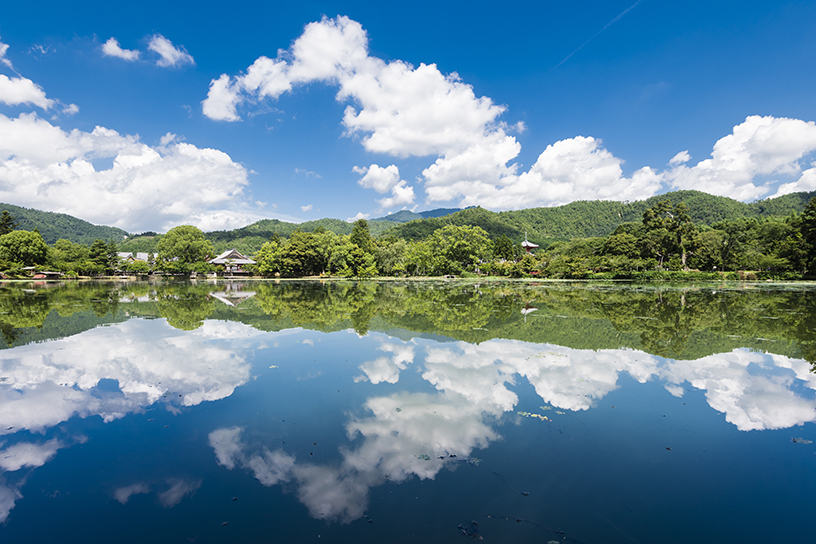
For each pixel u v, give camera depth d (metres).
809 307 19.67
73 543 3.69
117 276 73.50
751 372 9.03
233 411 6.85
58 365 9.70
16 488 4.62
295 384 8.21
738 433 6.01
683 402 7.24
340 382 8.32
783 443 5.70
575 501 4.32
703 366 9.51
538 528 3.83
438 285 41.62
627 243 57.75
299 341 12.27
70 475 4.90
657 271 49.97
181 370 9.23
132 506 4.27
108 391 7.88
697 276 47.59
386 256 66.69
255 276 74.69
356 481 4.71
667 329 14.08
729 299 23.94
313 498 4.37
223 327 14.73
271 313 18.56
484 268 65.06
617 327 14.44
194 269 71.12
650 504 4.28
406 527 3.84
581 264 55.25
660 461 5.19
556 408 6.93
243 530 3.82
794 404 7.15
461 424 6.26
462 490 4.51
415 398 7.40
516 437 5.83
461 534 3.74
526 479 4.73
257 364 9.69
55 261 66.88
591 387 8.01
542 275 58.88
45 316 17.69
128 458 5.29
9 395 7.68
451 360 10.01
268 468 5.02
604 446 5.58
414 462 5.13
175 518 4.05
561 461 5.17
